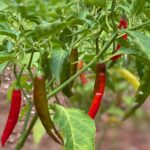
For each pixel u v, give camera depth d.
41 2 0.87
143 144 2.67
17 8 0.75
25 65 0.75
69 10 0.87
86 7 0.82
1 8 0.77
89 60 0.87
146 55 0.68
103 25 0.77
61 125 0.72
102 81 0.77
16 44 0.72
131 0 0.82
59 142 0.72
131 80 1.26
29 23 0.82
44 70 0.78
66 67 0.78
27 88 0.88
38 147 2.24
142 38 0.68
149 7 0.77
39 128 1.21
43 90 0.70
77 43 0.79
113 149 2.56
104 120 1.78
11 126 0.74
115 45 0.88
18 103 0.73
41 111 0.70
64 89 0.80
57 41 0.75
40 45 0.72
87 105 1.38
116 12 0.81
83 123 0.72
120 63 1.25
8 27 0.74
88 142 0.71
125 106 1.73
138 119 2.76
